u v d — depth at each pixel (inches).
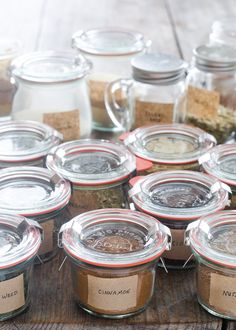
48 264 25.8
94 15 47.5
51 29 44.6
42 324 23.5
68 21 46.1
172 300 24.4
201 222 23.9
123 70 33.7
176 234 25.0
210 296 23.6
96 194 26.1
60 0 51.0
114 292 23.3
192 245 23.5
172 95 31.2
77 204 26.3
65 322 23.5
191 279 25.4
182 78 31.5
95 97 33.6
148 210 24.9
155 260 23.4
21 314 23.7
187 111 32.3
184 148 28.4
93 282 23.2
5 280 23.0
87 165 26.9
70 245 23.3
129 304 23.5
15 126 29.2
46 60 31.8
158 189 26.0
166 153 27.7
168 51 41.1
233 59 31.1
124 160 26.6
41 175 26.2
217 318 23.7
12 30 44.1
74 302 24.2
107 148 27.6
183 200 25.4
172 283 25.2
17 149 27.9
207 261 23.2
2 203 24.9
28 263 23.3
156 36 43.6
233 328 23.6
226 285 23.2
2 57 33.6
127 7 49.6
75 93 31.4
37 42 42.3
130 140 28.4
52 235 25.5
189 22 46.2
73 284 23.9
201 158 27.2
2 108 34.0
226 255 22.9
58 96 31.1
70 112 31.2
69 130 31.4
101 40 34.1
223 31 35.5
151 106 31.2
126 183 26.5
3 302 23.2
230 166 27.1
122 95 33.1
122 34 34.5
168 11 48.7
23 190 25.7
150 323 23.5
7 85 33.7
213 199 25.3
